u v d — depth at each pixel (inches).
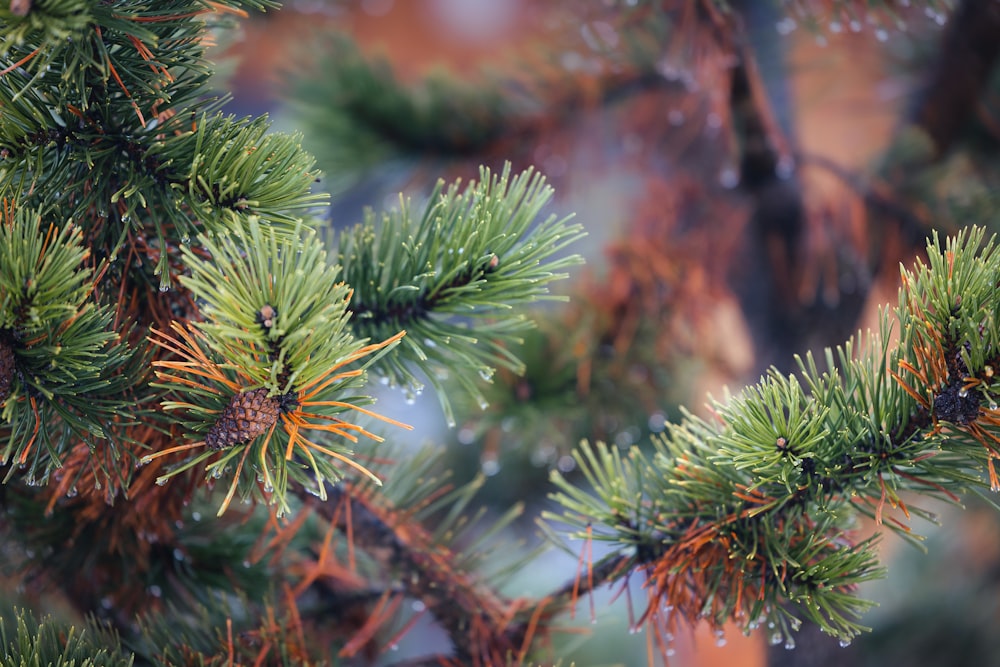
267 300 47.4
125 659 51.2
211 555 54.9
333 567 56.3
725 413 50.0
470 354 50.9
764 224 71.5
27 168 49.1
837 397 49.8
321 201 50.3
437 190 51.1
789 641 50.7
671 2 59.2
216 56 57.8
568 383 63.7
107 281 50.3
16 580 53.9
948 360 49.1
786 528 50.1
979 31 64.6
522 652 53.4
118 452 49.3
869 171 67.6
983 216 63.4
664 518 51.6
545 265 50.2
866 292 70.5
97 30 48.4
